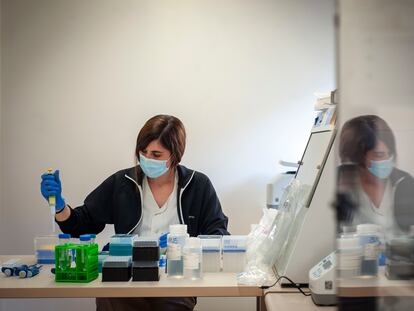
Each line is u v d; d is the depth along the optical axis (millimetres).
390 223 837
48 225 2721
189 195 2148
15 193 2734
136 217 2123
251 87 2736
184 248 1480
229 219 2738
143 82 2736
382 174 833
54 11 2715
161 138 2064
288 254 1439
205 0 2738
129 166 2736
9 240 2734
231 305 2721
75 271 1425
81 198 2734
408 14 774
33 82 2725
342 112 830
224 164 2744
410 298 802
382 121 809
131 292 1357
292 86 2740
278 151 2744
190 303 1859
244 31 2729
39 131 2732
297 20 2730
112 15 2723
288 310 1172
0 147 2730
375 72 795
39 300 2713
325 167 1394
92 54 2725
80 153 2736
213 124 2736
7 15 2705
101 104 2736
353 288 851
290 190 1654
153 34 2736
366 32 790
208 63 2746
